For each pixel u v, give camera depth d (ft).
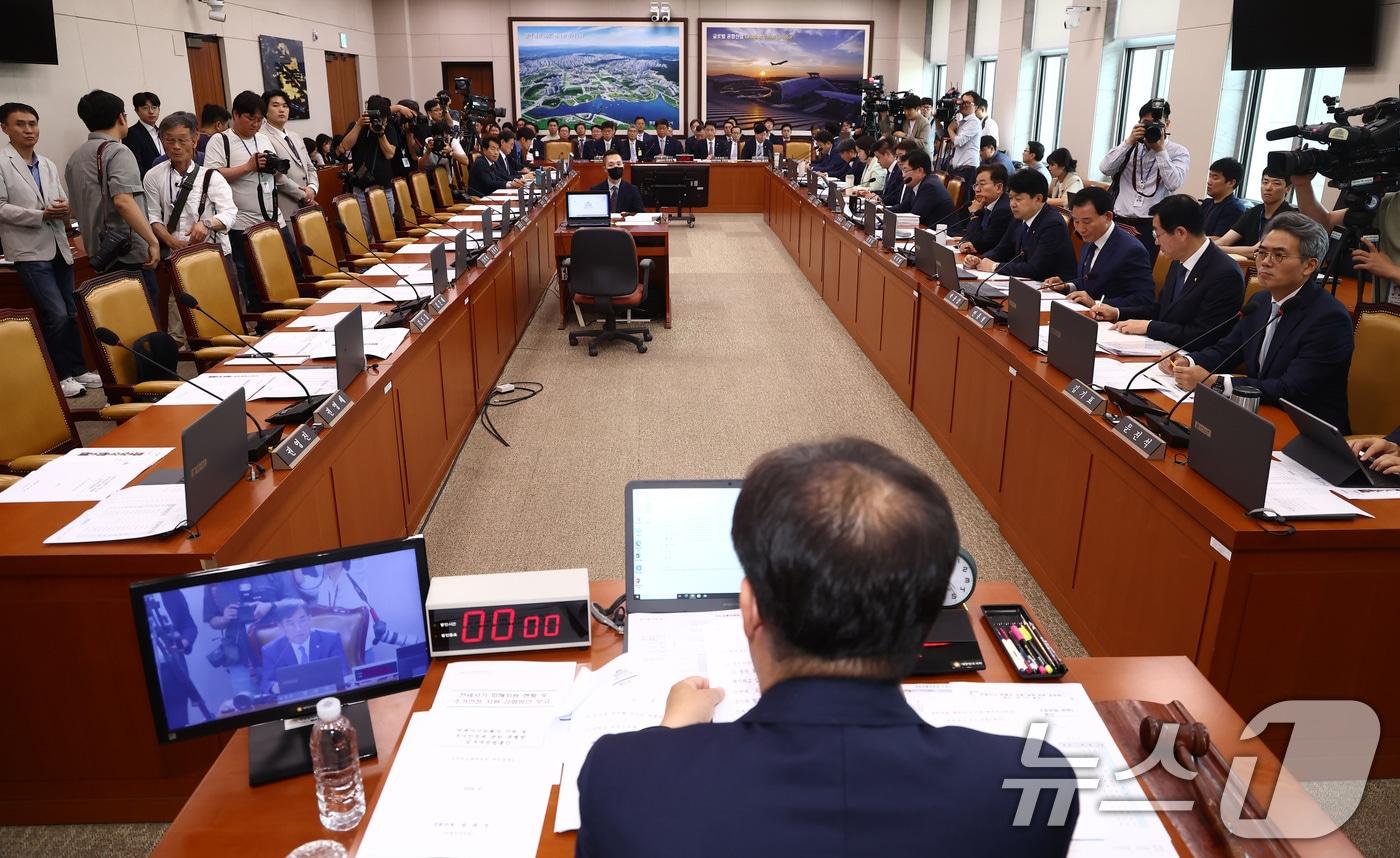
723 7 48.44
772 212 36.52
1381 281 13.02
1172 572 7.30
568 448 14.15
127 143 20.29
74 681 6.39
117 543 6.16
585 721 4.45
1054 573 9.71
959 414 13.03
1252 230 17.48
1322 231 8.90
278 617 4.52
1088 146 29.58
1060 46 32.24
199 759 6.70
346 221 18.97
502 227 19.48
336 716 4.17
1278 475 7.38
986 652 5.05
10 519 6.54
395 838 3.88
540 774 4.21
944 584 2.52
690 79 49.29
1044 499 9.93
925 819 2.33
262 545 6.81
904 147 25.95
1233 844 3.70
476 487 12.76
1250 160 22.85
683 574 5.17
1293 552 6.50
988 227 18.42
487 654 5.00
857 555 2.40
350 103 44.68
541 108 49.21
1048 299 13.08
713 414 15.61
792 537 2.46
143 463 7.50
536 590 5.02
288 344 10.79
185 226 15.89
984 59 40.75
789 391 16.81
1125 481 8.07
